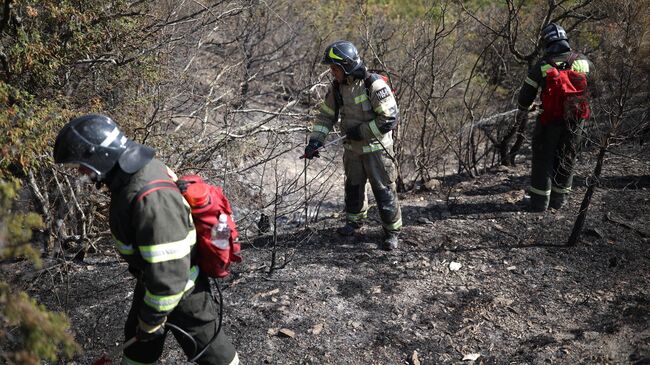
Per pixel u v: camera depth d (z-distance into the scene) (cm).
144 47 536
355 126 455
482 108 772
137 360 302
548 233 516
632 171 640
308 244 513
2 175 344
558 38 512
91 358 377
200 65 784
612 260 462
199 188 282
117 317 416
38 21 463
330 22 1039
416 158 705
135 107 523
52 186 508
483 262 475
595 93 521
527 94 528
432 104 739
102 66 513
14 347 286
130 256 275
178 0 677
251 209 602
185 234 267
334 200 704
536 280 447
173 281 262
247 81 871
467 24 771
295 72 1019
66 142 264
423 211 578
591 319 397
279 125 709
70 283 458
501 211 568
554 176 549
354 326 402
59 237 475
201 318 293
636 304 407
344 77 445
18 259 483
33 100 418
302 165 811
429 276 458
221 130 623
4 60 434
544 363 357
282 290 441
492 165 728
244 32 962
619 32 501
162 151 527
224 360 304
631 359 351
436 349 378
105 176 267
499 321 402
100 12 472
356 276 459
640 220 530
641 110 556
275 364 369
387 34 864
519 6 671
